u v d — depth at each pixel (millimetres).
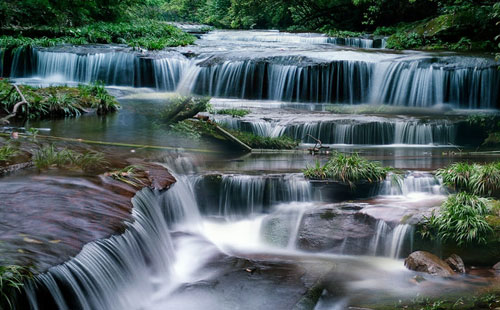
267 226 8727
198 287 6496
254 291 6465
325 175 9312
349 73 18766
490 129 14961
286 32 33719
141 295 6086
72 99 15891
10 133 11867
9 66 21922
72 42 23859
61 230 5668
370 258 7973
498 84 17547
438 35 24906
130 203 7023
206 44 26344
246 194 9375
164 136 13016
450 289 6672
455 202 7871
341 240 8188
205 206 9430
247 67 19453
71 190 7000
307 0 38375
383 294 6551
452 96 17938
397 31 28406
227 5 50500
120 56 20984
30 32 25656
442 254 7660
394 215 8078
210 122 13258
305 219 8516
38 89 16594
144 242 6613
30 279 4594
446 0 28250
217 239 8641
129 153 10594
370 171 9352
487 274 7242
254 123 14562
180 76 20641
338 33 31016
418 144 14523
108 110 16219
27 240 5273
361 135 14469
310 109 17672
